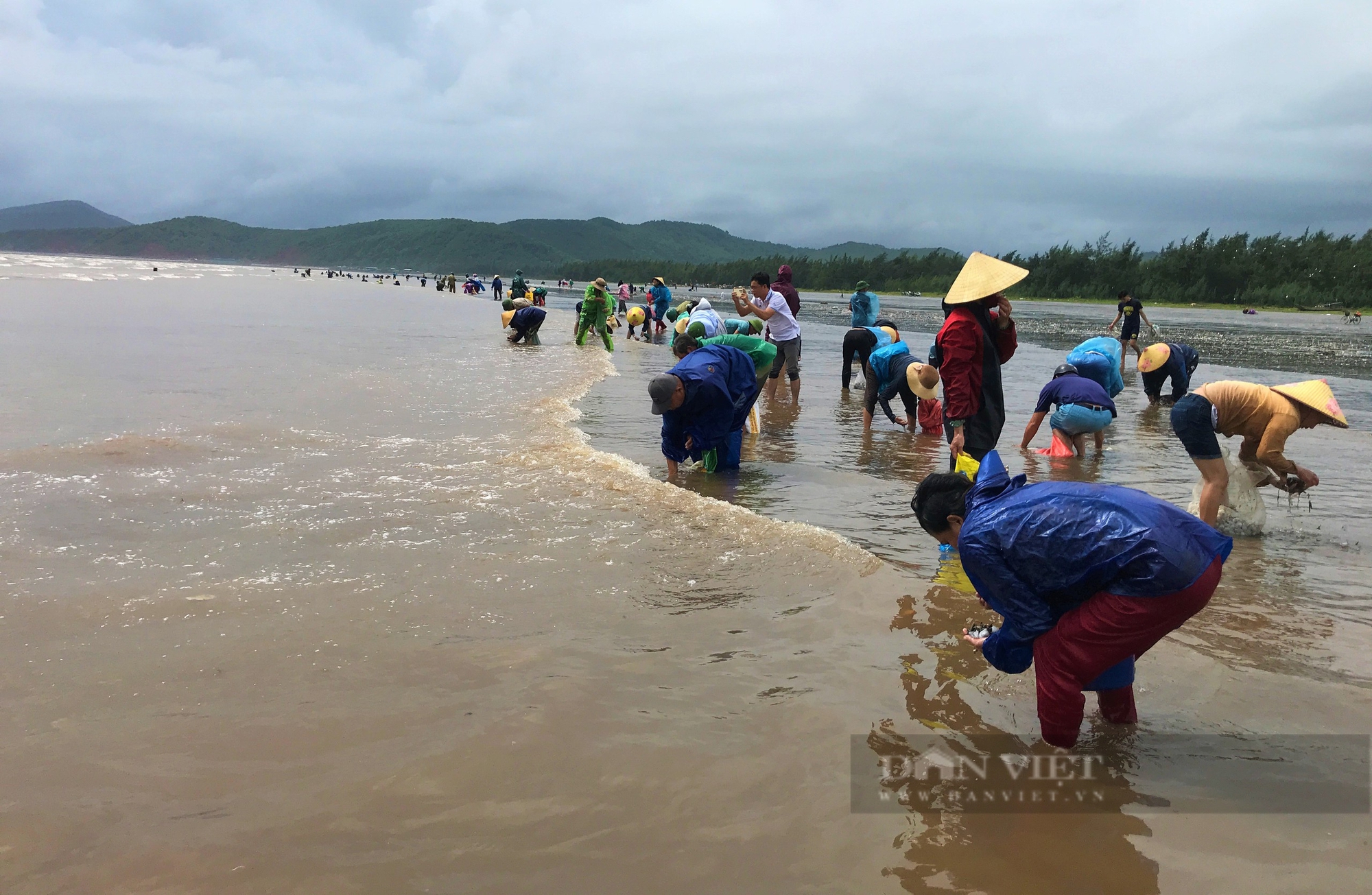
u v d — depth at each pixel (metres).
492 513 5.79
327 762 2.85
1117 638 2.95
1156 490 7.12
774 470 7.82
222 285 44.50
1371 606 4.54
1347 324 42.19
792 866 2.39
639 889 2.28
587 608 4.25
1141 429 10.59
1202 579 2.92
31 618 3.90
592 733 3.07
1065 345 23.16
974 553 3.20
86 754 2.86
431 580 4.54
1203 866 2.44
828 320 34.59
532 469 7.03
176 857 2.36
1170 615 2.92
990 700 3.41
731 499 6.68
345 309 30.66
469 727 3.08
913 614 4.26
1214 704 3.42
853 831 2.55
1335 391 14.65
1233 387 5.89
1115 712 3.25
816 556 5.06
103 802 2.60
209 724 3.06
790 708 3.29
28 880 2.25
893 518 6.15
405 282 105.69
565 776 2.80
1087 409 8.43
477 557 4.91
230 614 4.02
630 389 12.81
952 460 6.55
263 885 2.26
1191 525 3.02
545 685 3.41
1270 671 3.73
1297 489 6.04
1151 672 3.70
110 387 10.16
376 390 11.07
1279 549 5.62
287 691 3.32
